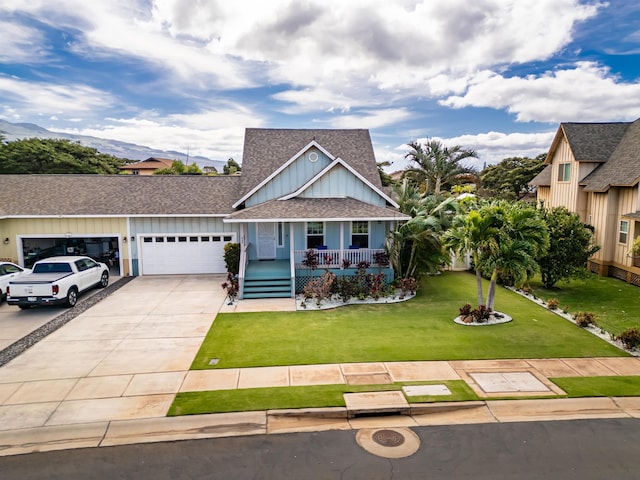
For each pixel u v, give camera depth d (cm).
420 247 1867
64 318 1456
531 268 1321
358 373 1021
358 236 2048
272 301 1694
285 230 2103
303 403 877
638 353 1145
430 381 979
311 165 2083
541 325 1378
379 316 1491
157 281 2036
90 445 757
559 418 843
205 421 823
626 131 2383
